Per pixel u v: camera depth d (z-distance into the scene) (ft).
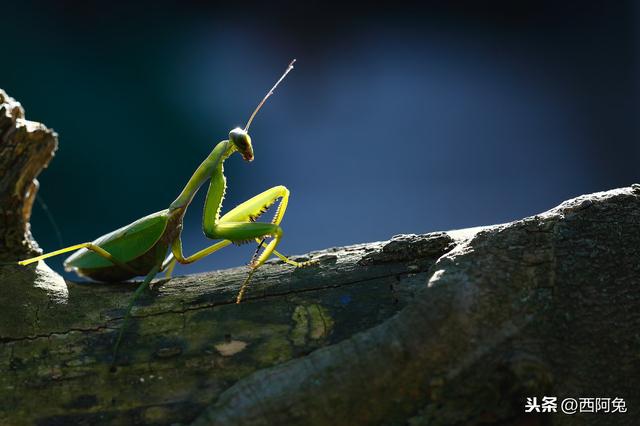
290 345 1.98
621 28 5.19
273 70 5.01
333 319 1.99
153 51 4.88
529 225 1.97
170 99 4.62
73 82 4.58
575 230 1.97
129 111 4.44
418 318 1.94
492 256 1.96
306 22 5.22
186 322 2.00
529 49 5.24
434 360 1.93
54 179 4.00
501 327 1.94
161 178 4.10
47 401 1.96
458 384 1.92
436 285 1.95
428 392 1.93
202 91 4.73
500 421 1.92
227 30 5.19
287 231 3.78
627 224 1.97
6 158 2.08
